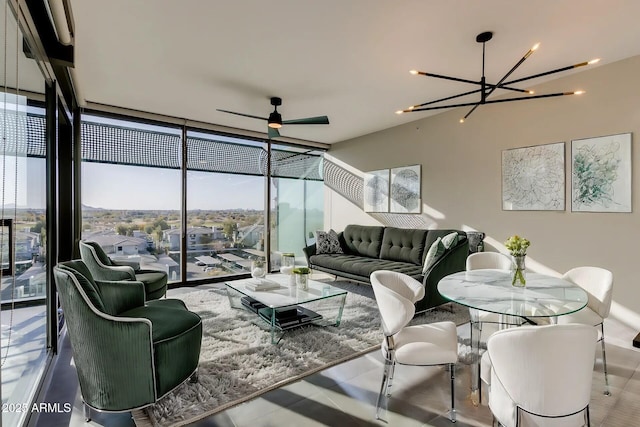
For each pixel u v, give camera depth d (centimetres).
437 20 246
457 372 241
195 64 316
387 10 234
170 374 197
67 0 178
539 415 134
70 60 249
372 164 589
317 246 546
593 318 229
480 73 343
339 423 183
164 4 225
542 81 372
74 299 179
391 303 190
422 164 507
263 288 332
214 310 373
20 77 196
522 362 134
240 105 435
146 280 342
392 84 368
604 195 333
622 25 256
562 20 248
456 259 366
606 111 331
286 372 237
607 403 202
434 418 188
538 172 382
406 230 487
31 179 222
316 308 379
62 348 278
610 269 331
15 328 188
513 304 187
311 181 672
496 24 253
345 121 518
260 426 181
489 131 427
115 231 449
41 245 243
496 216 421
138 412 193
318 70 332
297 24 250
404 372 241
